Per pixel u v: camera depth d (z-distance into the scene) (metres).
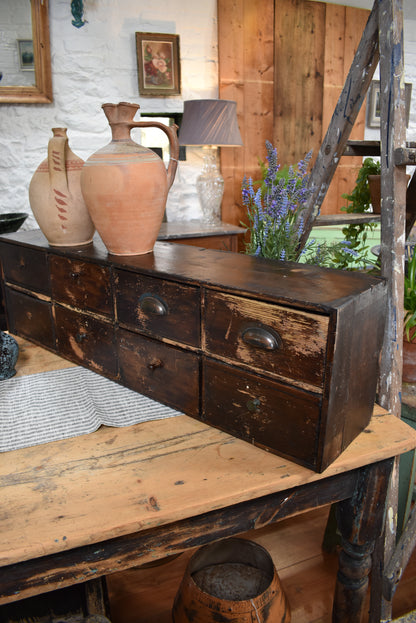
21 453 0.93
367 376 0.95
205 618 1.12
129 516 0.75
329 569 1.54
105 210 1.14
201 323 0.97
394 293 1.20
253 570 1.35
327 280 0.95
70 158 1.31
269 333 0.86
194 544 0.84
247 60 3.15
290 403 0.86
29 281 1.44
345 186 3.58
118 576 1.53
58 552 0.73
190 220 3.29
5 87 2.64
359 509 0.98
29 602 1.00
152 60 2.89
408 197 1.53
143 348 1.12
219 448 0.93
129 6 2.80
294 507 0.92
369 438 0.96
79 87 2.81
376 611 1.27
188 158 3.17
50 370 1.30
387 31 1.11
